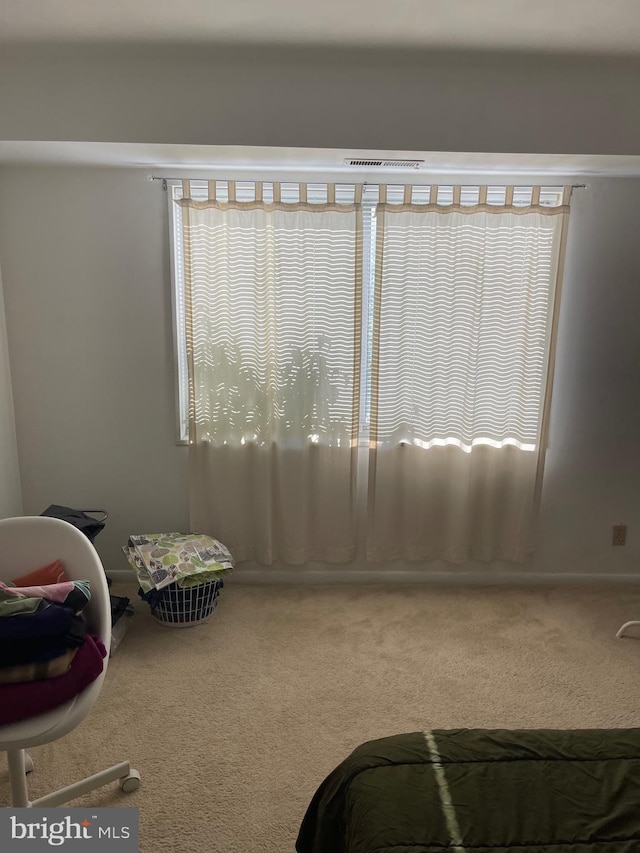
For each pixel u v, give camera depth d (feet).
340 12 6.71
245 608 9.86
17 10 6.67
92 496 10.55
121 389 10.22
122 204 9.65
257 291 9.75
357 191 9.56
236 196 9.72
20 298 9.86
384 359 10.02
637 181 9.86
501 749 4.22
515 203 9.93
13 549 5.97
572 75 8.09
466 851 3.37
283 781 6.25
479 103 8.14
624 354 10.41
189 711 7.32
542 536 10.91
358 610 9.84
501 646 8.82
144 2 6.50
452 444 10.28
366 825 3.63
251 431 10.16
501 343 10.05
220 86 7.98
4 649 5.02
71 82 7.90
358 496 10.62
